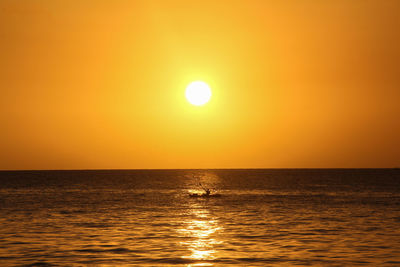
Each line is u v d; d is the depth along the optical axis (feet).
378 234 239.30
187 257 184.34
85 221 296.71
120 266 170.30
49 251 195.93
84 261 177.99
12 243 213.87
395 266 168.76
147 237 231.71
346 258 181.68
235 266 169.58
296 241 219.41
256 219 308.60
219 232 248.73
